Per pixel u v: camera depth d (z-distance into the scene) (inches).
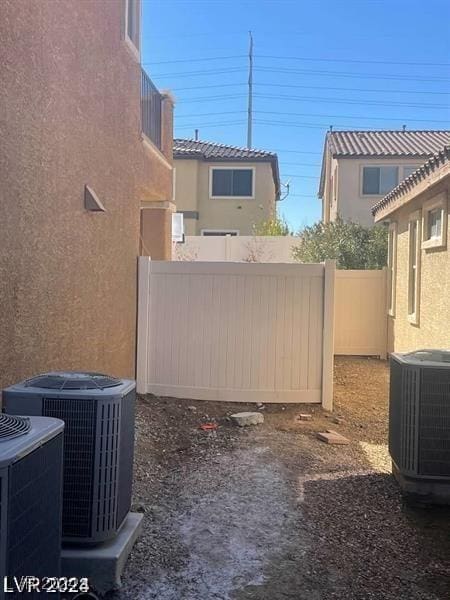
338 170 1029.2
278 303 350.6
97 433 146.5
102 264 301.0
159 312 358.6
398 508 208.7
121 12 329.1
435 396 208.4
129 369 348.8
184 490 218.1
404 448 210.7
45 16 223.6
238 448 269.6
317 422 323.3
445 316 367.2
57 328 243.4
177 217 767.1
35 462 100.4
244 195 1204.5
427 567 167.8
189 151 1175.6
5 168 194.9
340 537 184.7
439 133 1184.2
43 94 223.9
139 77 370.9
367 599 150.4
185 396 355.9
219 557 168.7
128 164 348.2
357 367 524.4
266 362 351.6
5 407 146.1
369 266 716.0
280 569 163.6
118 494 152.2
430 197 406.6
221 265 352.2
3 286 195.9
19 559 94.0
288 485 225.6
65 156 248.2
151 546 172.1
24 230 210.8
